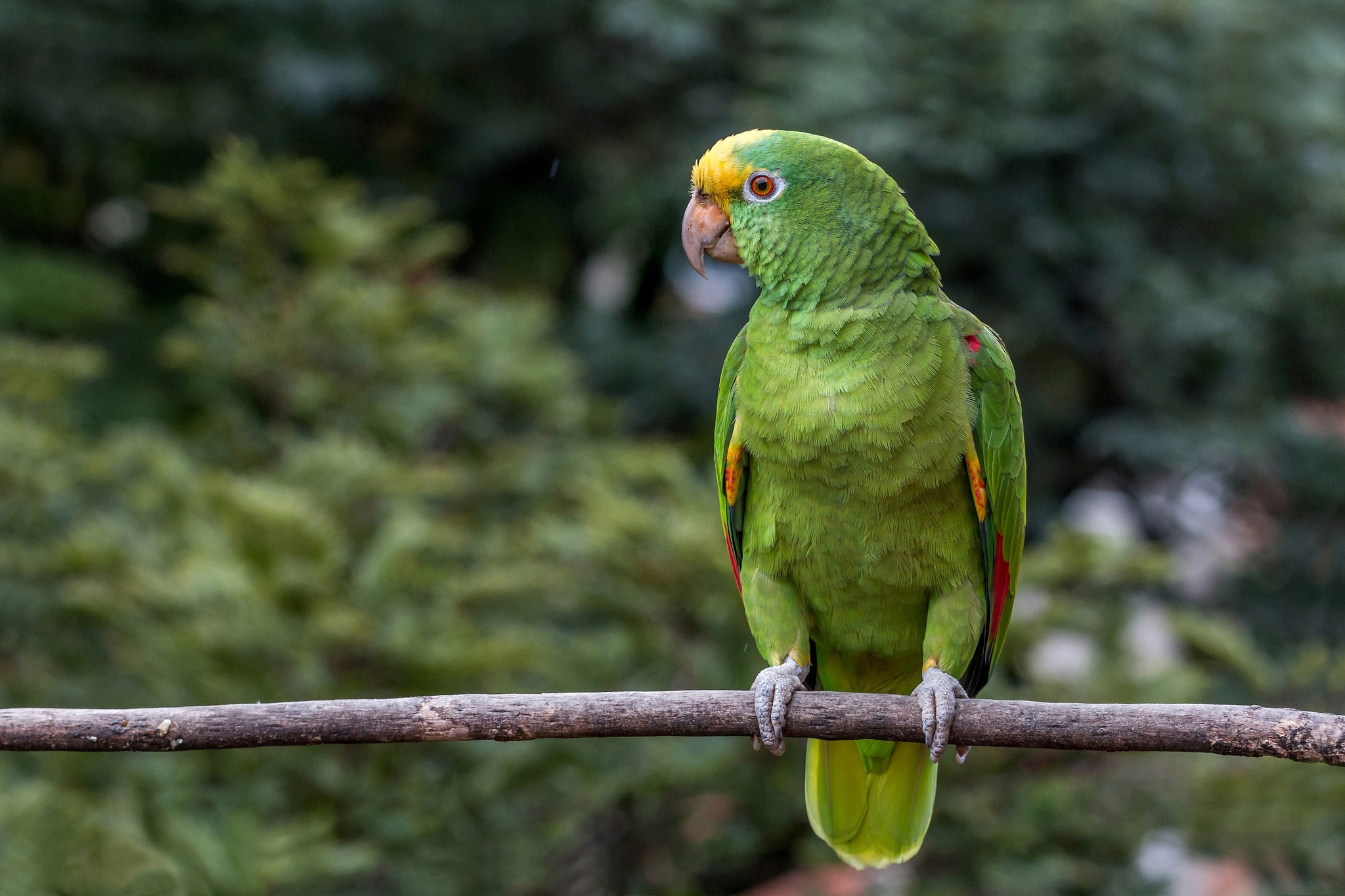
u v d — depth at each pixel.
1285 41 9.12
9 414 5.60
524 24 9.90
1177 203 9.23
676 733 2.93
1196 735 2.67
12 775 4.87
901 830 3.63
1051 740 2.82
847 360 3.24
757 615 3.54
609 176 9.92
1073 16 8.58
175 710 2.73
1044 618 5.17
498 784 4.96
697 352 9.48
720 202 3.52
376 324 6.11
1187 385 9.50
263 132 9.77
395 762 4.97
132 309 9.05
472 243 11.05
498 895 5.10
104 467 5.86
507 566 5.57
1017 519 3.63
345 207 6.79
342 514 5.54
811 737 3.02
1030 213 8.78
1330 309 9.46
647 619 5.32
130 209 9.94
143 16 9.49
